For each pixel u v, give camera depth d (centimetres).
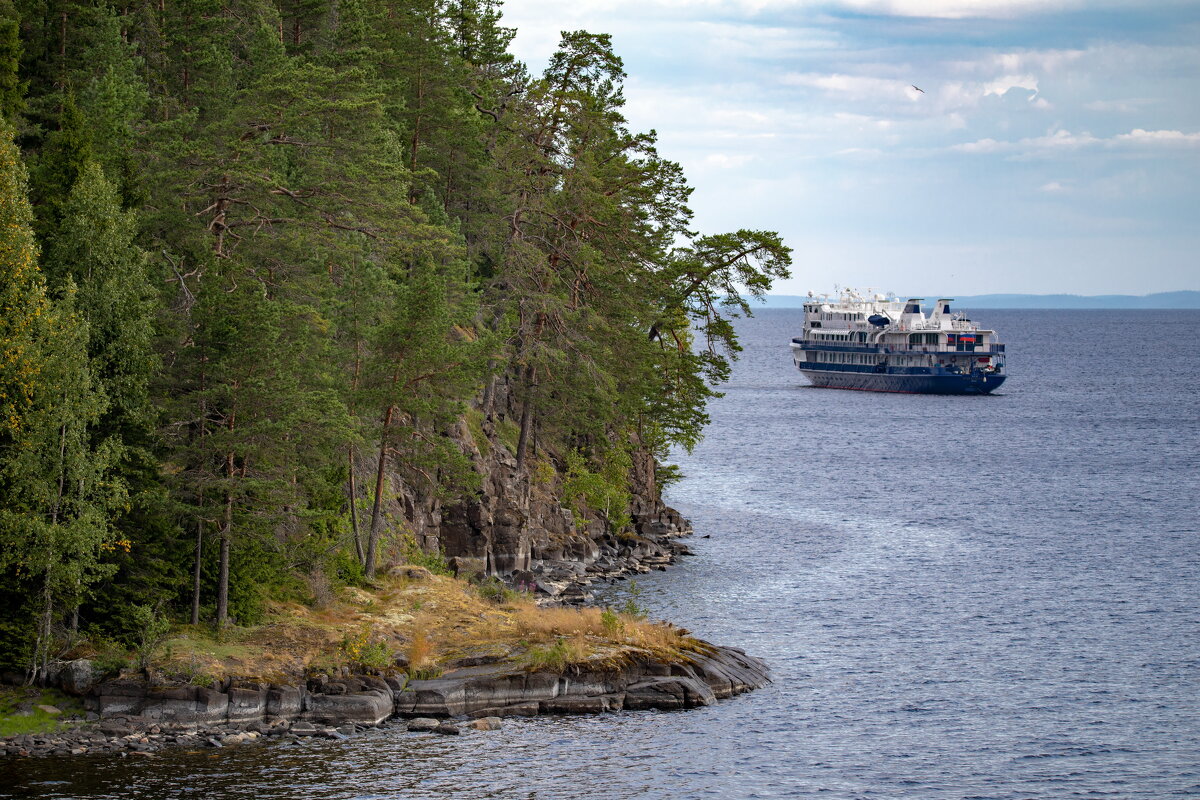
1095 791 7344
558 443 15600
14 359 7581
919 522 17250
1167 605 12044
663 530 15950
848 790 7250
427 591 10006
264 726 7712
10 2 11500
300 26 14750
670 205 15562
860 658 10050
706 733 8075
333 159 11619
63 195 8869
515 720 8175
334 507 10519
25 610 7731
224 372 8650
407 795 6838
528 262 14112
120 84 10550
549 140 14975
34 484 7650
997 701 8969
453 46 16338
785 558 14462
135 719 7594
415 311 10331
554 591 12162
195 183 10019
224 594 8556
